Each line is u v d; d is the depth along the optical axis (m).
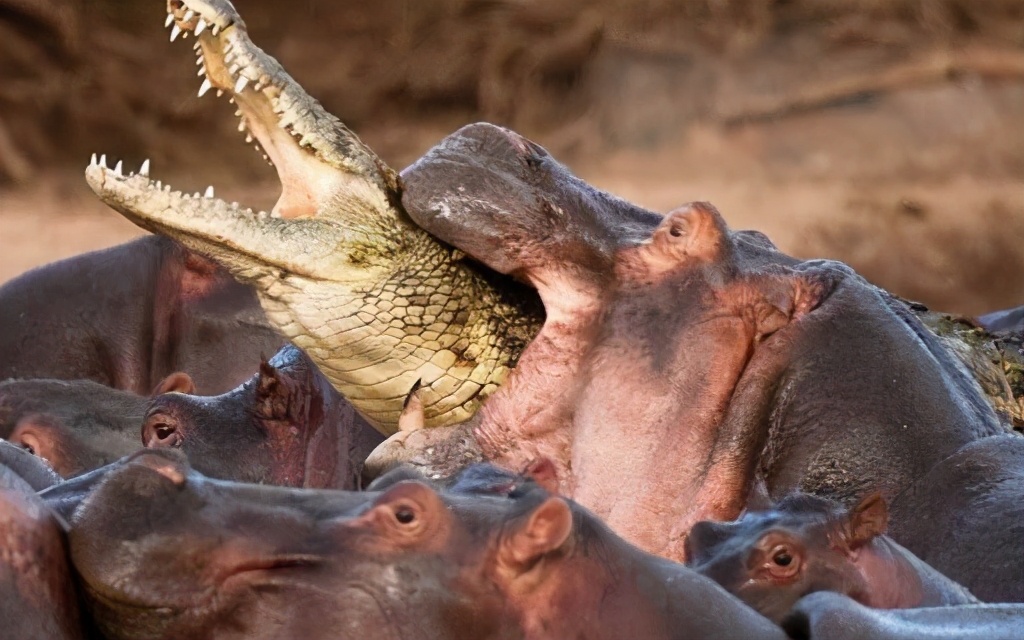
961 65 120.81
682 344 27.03
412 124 122.00
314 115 28.14
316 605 17.45
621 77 122.88
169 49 111.44
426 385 28.94
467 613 17.81
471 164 28.19
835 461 26.06
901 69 120.94
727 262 27.48
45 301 41.50
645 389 26.92
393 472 19.81
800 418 26.47
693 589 18.83
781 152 113.19
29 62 108.00
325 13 122.94
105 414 33.19
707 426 26.77
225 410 31.52
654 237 27.72
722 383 26.92
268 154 28.58
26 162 103.75
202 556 17.31
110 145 108.12
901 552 23.03
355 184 28.16
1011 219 97.38
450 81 122.69
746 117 118.44
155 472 17.61
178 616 17.20
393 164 115.50
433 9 123.38
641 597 18.50
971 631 19.05
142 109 109.50
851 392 26.44
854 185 105.69
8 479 17.23
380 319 28.27
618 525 26.55
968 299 84.94
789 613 19.27
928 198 101.88
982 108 116.62
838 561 21.83
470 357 29.05
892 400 26.38
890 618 19.19
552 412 27.36
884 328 27.08
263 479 30.89
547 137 120.50
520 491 19.55
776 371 26.84
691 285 27.36
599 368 27.20
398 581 17.67
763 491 24.81
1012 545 24.28
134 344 41.47
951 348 30.70
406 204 28.19
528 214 27.73
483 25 124.00
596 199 28.70
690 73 122.81
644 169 113.12
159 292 41.88
